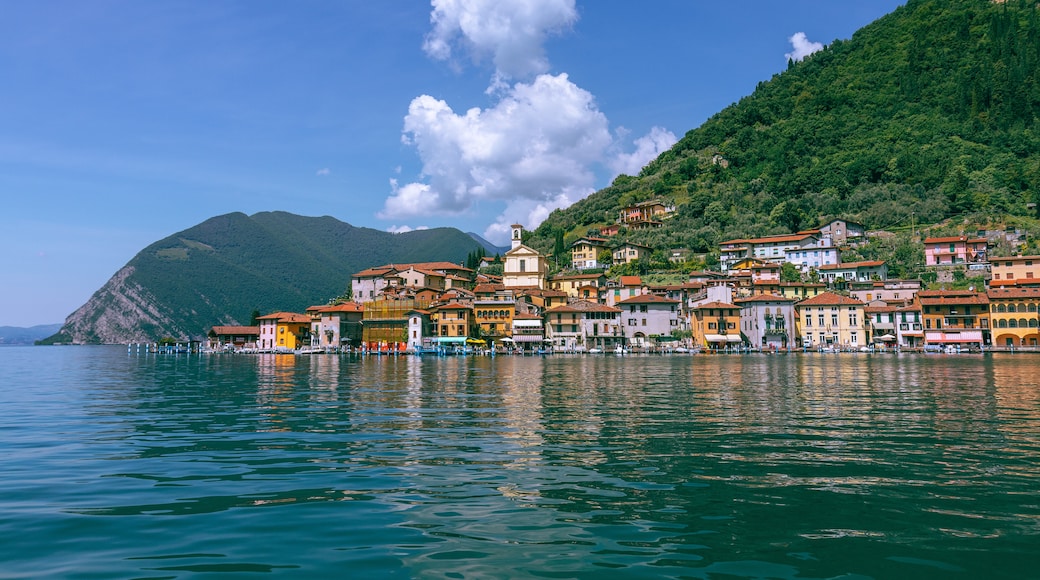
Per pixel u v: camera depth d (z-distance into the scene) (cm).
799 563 1084
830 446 2194
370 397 4231
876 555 1120
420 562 1091
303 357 13812
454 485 1644
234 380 6291
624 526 1291
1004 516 1348
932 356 11362
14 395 4584
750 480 1689
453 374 6988
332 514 1384
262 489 1612
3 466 1917
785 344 13875
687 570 1052
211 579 1016
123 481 1709
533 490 1586
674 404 3612
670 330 14475
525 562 1090
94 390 5050
